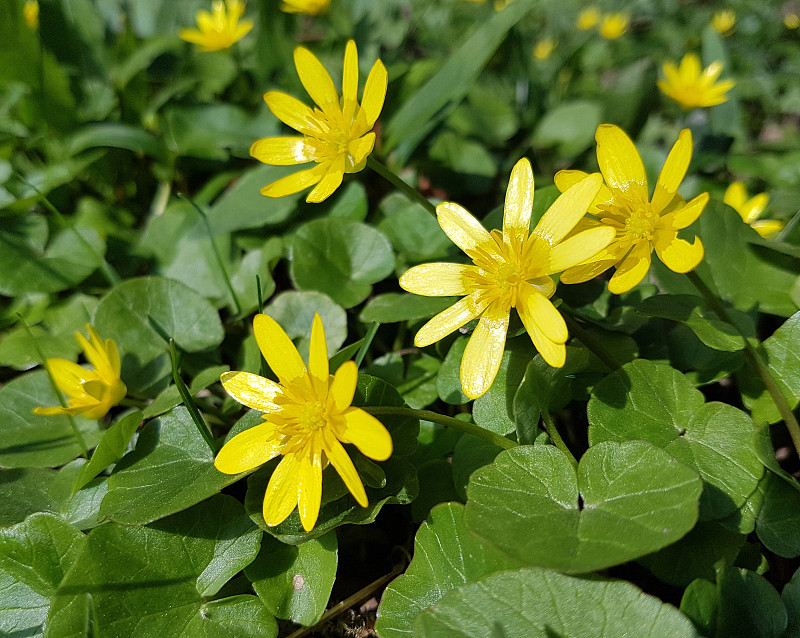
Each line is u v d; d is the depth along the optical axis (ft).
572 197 0.52
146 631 0.54
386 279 0.79
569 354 0.56
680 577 0.54
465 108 1.02
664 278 0.67
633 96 0.97
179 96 0.98
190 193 0.95
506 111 1.04
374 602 0.60
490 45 0.80
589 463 0.52
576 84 1.22
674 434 0.55
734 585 0.51
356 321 0.76
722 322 0.56
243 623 0.55
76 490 0.59
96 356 0.63
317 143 0.59
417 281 0.56
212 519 0.57
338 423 0.51
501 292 0.53
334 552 0.56
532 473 0.53
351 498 0.56
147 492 0.57
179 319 0.71
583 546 0.48
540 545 0.48
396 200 0.85
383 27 1.33
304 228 0.75
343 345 0.75
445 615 0.50
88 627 0.53
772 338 0.60
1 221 0.81
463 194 0.90
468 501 0.51
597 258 0.54
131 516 0.55
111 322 0.70
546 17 1.71
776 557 0.58
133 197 0.94
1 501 0.61
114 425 0.60
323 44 1.10
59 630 0.53
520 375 0.60
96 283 0.81
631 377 0.57
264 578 0.57
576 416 0.67
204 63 1.02
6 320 0.78
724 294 0.67
